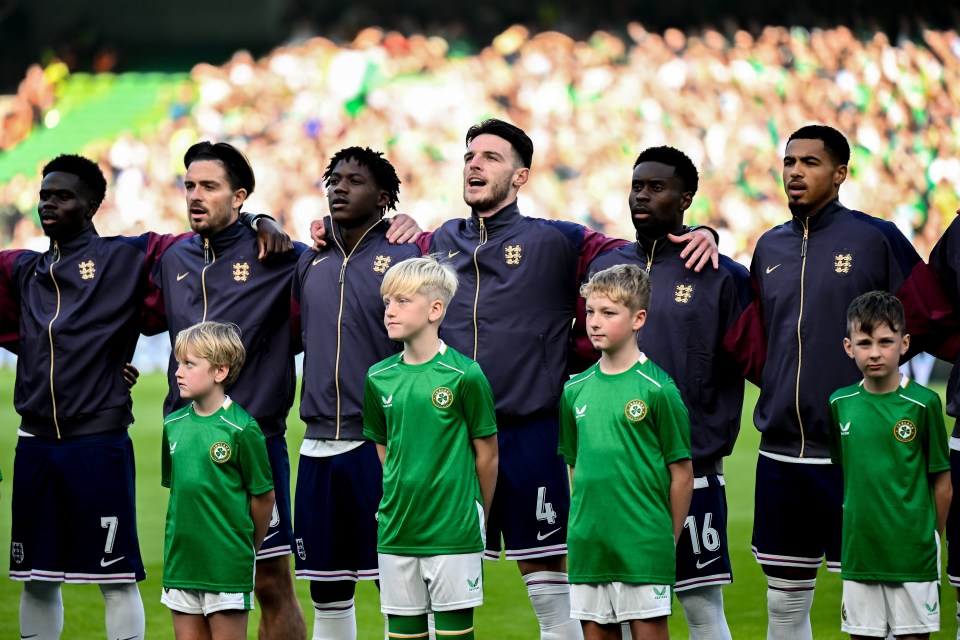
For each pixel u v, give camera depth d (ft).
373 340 24.99
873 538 21.58
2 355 96.32
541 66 120.78
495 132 25.38
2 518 46.29
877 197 104.01
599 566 21.42
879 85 111.14
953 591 33.73
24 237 120.26
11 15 152.56
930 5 119.14
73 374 26.00
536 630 30.07
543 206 107.96
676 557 23.50
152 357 92.17
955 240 23.31
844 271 23.63
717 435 24.16
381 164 25.61
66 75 143.95
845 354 23.47
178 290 26.50
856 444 21.83
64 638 29.50
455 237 25.80
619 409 21.59
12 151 134.92
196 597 23.02
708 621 23.66
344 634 25.25
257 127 125.49
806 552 23.95
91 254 26.86
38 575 25.81
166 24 154.30
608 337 21.65
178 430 23.40
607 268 23.36
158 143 125.39
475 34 144.25
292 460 56.24
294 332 26.50
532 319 24.86
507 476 24.54
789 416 23.70
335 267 25.44
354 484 24.64
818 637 28.35
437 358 22.70
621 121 113.39
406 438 22.49
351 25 146.20
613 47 127.03
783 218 104.78
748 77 113.19
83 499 25.73
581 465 21.81
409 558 22.40
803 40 115.34
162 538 41.65
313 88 127.44
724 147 108.58
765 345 24.35
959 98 111.86
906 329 23.18
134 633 25.94
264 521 23.48
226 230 26.55
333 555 24.86
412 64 128.88
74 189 26.63
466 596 22.21
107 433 26.18
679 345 24.14
